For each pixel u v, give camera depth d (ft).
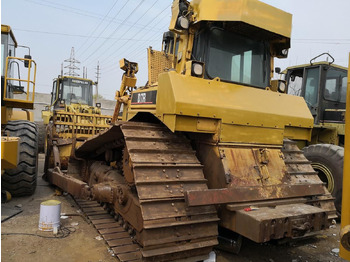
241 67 13.64
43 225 13.32
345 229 7.07
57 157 20.51
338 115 22.16
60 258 10.83
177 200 9.62
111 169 15.62
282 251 12.40
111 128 11.82
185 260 9.52
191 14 12.58
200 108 10.44
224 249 11.30
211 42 12.82
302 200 11.41
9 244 11.82
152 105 12.38
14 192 18.01
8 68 18.47
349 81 7.59
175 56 14.32
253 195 10.32
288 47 14.65
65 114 23.62
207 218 9.86
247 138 11.58
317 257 12.00
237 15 11.91
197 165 10.65
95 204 16.90
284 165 12.10
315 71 23.54
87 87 38.45
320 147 17.74
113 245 11.01
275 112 12.28
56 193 19.33
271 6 12.96
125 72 19.07
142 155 10.13
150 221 8.93
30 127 18.95
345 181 7.43
